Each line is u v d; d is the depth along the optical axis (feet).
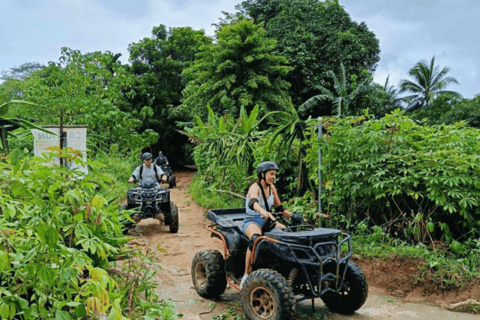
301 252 12.96
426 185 18.66
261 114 57.21
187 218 33.99
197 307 14.76
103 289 7.36
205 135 37.14
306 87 77.30
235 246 14.80
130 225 24.23
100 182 10.45
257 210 14.01
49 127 16.19
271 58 59.06
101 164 10.41
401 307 14.98
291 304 11.93
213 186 41.04
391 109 97.71
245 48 59.16
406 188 19.25
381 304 15.26
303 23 79.25
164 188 28.17
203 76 61.16
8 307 6.75
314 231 13.67
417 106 116.47
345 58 75.61
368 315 14.19
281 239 12.99
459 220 19.40
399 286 16.49
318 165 22.41
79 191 9.85
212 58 61.41
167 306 13.16
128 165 56.34
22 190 8.62
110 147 56.34
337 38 75.97
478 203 18.26
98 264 11.71
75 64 53.26
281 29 77.46
